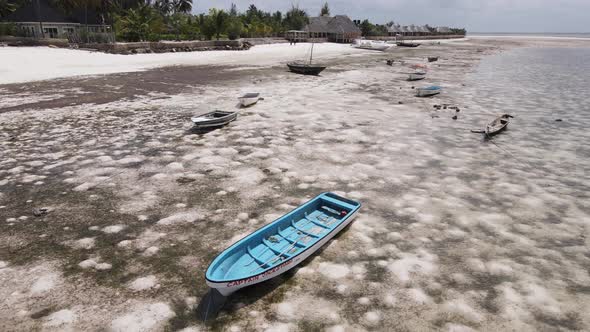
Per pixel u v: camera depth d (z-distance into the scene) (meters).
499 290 7.16
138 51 49.41
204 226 9.20
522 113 21.73
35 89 25.97
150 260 7.83
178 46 54.59
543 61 57.44
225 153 14.27
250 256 7.39
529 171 13.25
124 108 20.97
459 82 33.59
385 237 8.93
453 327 6.20
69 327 6.02
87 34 51.34
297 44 77.62
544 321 6.39
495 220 9.85
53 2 59.91
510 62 54.97
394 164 13.63
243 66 42.09
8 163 12.86
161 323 6.15
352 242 8.69
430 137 16.88
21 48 46.44
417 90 26.31
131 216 9.60
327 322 6.24
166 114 19.80
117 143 15.10
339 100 24.33
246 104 21.61
